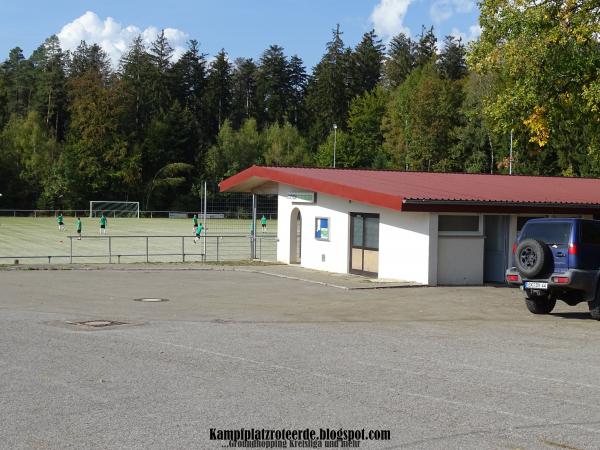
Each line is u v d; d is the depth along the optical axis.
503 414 7.30
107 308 15.92
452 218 22.59
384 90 113.94
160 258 33.81
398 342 11.81
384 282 22.45
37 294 18.39
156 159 102.31
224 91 124.62
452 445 6.28
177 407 7.36
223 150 103.69
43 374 8.84
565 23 20.56
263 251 38.53
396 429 6.73
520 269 15.45
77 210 86.50
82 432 6.49
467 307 17.27
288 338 12.01
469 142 76.56
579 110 21.88
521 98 21.70
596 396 8.14
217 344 11.21
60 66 124.69
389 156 97.88
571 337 12.71
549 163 64.50
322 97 117.88
